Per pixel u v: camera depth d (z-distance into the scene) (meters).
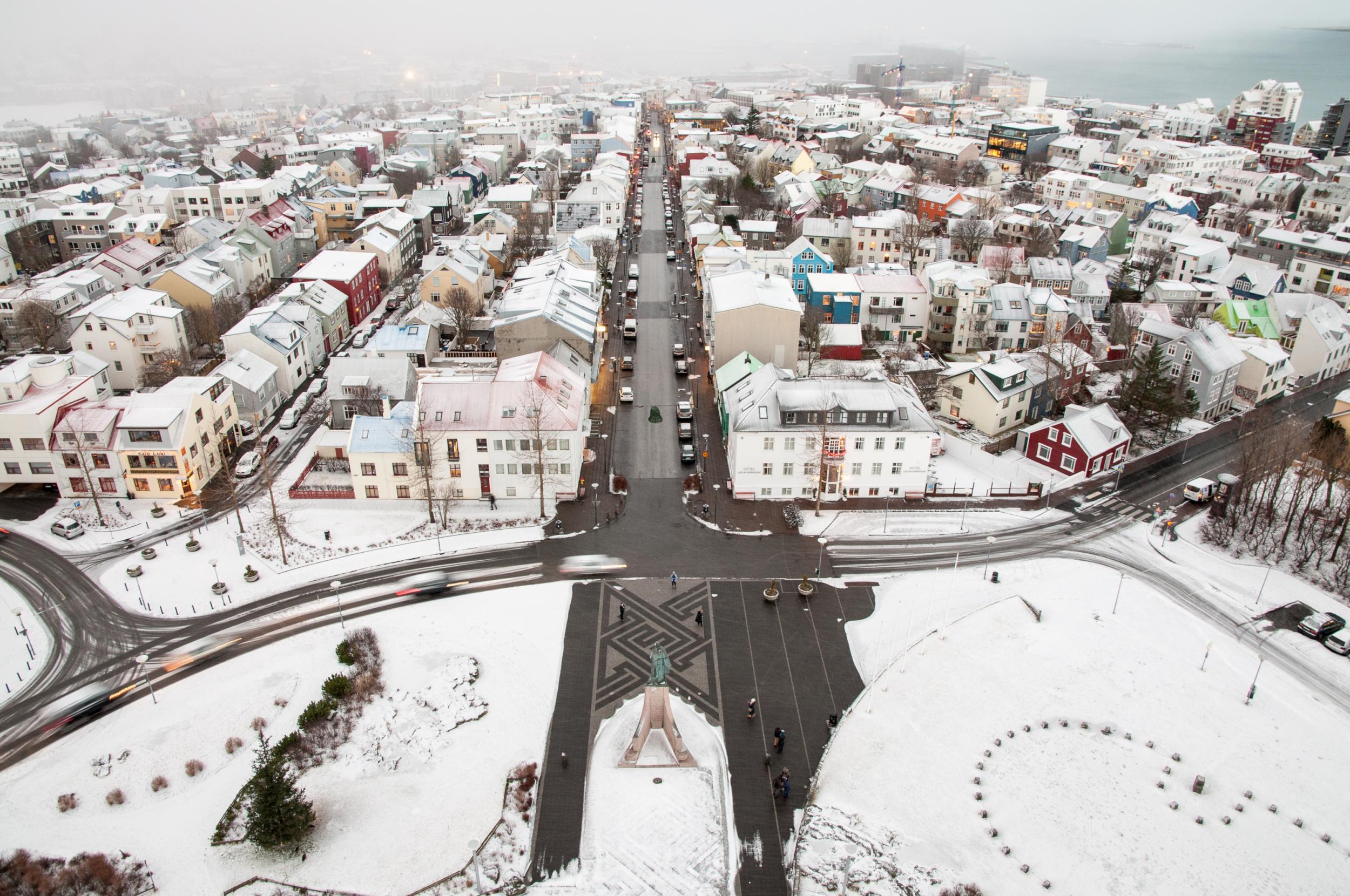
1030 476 99.12
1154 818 55.56
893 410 91.94
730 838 54.97
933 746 61.59
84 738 63.12
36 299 133.75
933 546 86.31
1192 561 84.00
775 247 187.00
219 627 74.62
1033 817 55.84
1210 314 149.12
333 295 141.00
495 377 101.00
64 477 92.25
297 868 53.06
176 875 52.94
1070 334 130.00
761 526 89.38
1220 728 63.00
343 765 60.56
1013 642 72.25
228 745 62.00
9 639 73.44
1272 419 114.38
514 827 55.78
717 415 114.19
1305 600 78.06
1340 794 57.34
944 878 51.75
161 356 122.50
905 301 139.50
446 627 74.06
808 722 64.31
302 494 93.50
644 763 60.56
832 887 51.47
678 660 70.25
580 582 80.06
